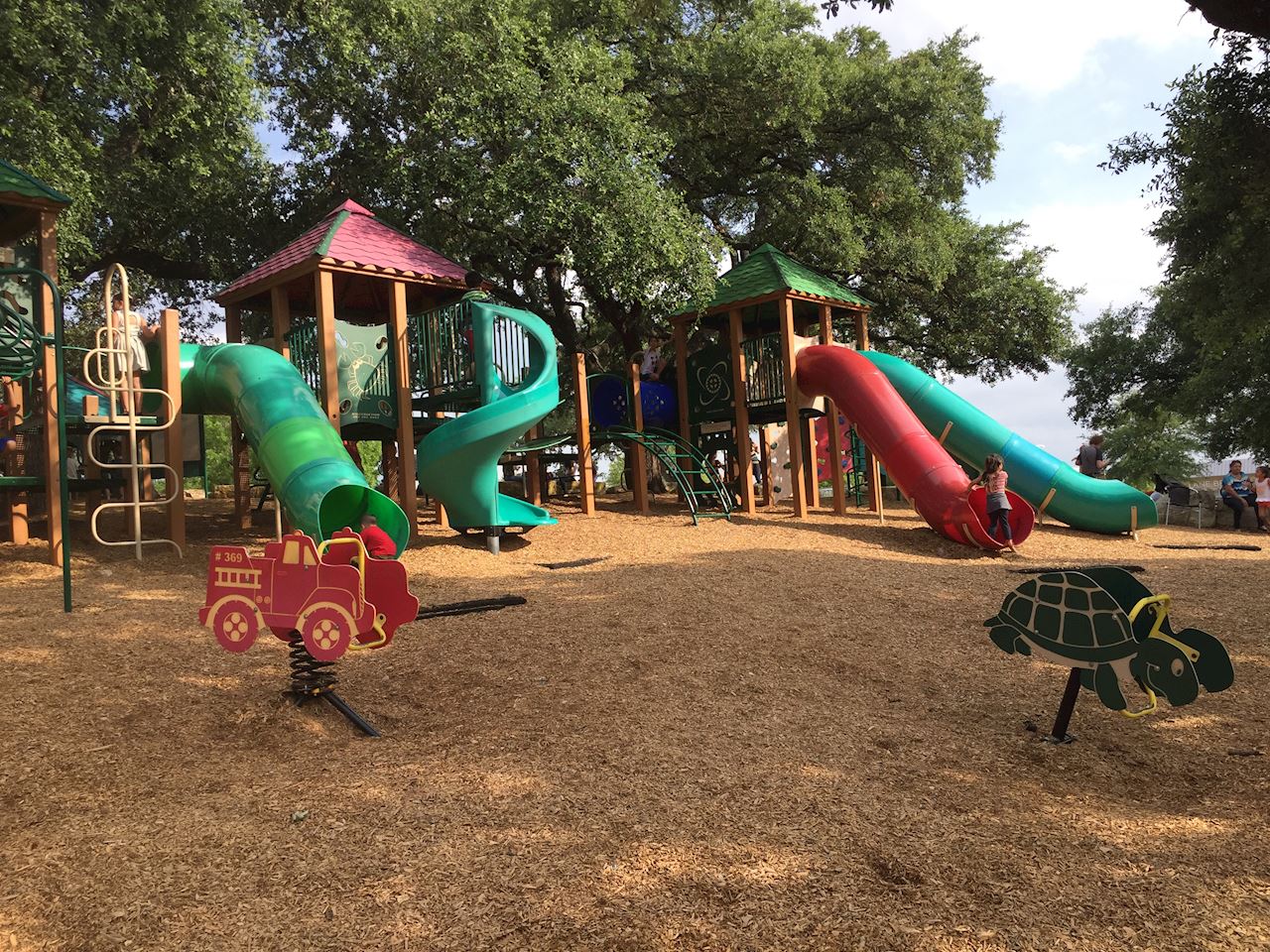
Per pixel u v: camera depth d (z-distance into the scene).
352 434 13.24
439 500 11.38
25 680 5.31
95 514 9.57
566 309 21.52
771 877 3.17
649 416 17.80
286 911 2.95
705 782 4.12
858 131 21.05
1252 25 5.23
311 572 4.92
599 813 3.75
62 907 2.96
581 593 8.45
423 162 15.33
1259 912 2.89
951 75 20.92
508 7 15.64
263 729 4.85
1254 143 13.14
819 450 22.44
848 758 4.52
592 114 14.59
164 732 4.73
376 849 3.40
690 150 20.55
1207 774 4.36
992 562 11.43
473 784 4.09
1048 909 2.93
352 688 5.68
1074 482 14.67
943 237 21.44
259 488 17.77
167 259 19.80
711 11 20.81
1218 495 17.97
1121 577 4.78
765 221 22.94
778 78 18.27
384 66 16.20
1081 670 4.71
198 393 11.17
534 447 14.34
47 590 8.04
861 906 2.96
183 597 7.95
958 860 3.30
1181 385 32.09
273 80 18.03
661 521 14.48
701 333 24.84
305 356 12.12
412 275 12.10
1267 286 15.49
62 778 4.08
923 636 7.13
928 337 24.53
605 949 2.73
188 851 3.37
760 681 5.84
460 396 12.23
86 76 13.58
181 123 16.14
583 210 14.31
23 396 10.88
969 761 4.52
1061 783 4.23
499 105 14.81
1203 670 4.26
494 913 2.93
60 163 13.30
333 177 18.33
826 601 8.25
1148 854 3.38
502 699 5.43
